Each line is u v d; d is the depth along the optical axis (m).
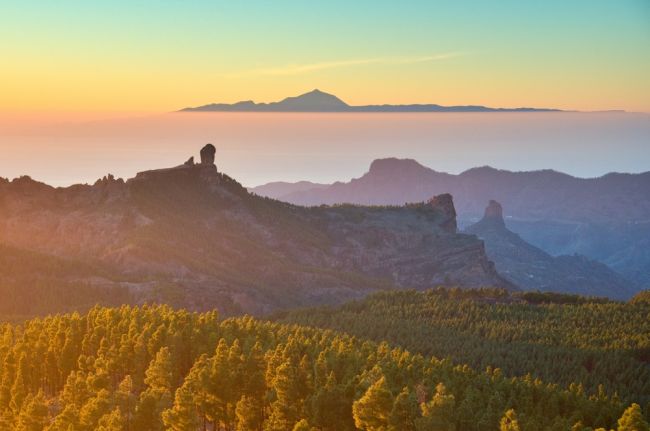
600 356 186.25
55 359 158.50
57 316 191.38
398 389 129.12
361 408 116.75
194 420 122.44
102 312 185.00
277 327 193.75
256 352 142.00
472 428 119.56
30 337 171.50
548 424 124.50
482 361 181.50
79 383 137.50
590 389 165.50
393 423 114.38
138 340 152.62
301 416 127.19
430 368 142.38
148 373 139.38
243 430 126.44
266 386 136.62
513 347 195.75
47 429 124.62
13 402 140.62
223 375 133.62
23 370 152.75
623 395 165.62
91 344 163.00
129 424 125.56
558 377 175.62
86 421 123.62
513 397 132.75
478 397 130.00
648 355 191.38
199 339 162.38
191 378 134.62
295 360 145.62
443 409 113.88
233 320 183.00
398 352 158.88
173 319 173.38
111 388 145.88
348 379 135.12
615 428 128.75
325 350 151.50
